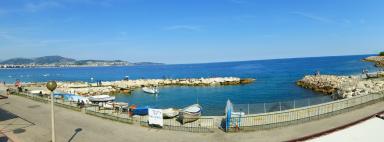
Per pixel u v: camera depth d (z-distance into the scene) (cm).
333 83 5694
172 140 1689
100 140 1725
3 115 2505
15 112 2659
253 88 6712
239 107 2394
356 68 11900
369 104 2517
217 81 7806
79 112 2598
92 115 2442
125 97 5725
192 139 1697
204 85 7619
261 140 1630
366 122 1797
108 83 7900
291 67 15962
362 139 1495
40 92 4341
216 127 1941
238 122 1905
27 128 2025
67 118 2347
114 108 2820
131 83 7750
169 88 7244
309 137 1594
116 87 6938
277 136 1689
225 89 6725
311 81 6612
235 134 1767
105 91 6294
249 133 1775
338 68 12794
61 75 16012
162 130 1906
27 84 8019
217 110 3878
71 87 7050
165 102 5012
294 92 5769
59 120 2280
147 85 7700
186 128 1930
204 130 1869
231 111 2053
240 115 2028
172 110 2830
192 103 4806
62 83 8156
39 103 3216
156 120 1972
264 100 4919
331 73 10025
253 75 10862
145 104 4784
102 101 4609
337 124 1872
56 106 2973
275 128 1853
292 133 1731
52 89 1419
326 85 5716
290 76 9731
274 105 2453
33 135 1839
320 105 2333
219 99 5184
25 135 1841
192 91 6538
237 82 7788
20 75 16375
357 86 4553
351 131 1641
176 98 5484
